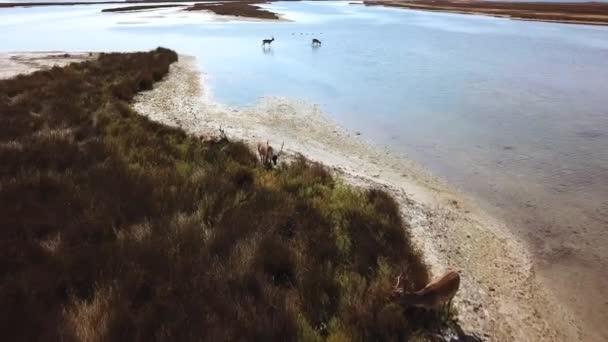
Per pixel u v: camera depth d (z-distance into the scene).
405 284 5.88
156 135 12.62
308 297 5.58
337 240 7.12
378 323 5.14
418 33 45.44
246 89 20.78
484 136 14.18
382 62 28.28
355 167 11.73
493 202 9.77
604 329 6.19
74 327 4.62
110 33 46.53
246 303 5.24
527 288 6.92
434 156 12.57
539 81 22.34
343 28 51.25
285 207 7.90
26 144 10.20
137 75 20.98
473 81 22.36
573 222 8.86
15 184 7.89
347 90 20.50
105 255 5.97
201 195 8.46
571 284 7.06
